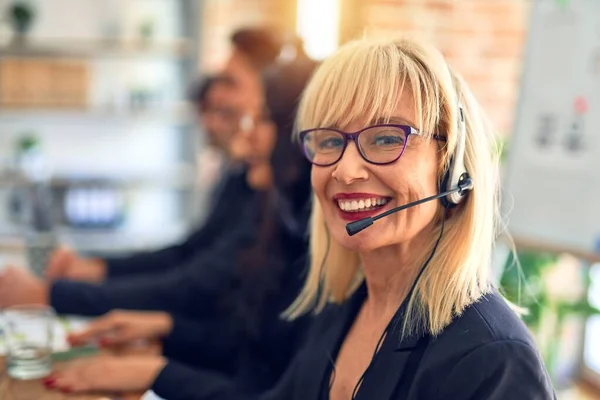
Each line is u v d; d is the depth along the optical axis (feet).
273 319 4.69
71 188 11.50
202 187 11.57
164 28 11.86
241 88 6.61
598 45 6.08
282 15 11.10
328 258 3.42
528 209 6.63
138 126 12.15
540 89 6.59
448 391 2.58
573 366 8.95
